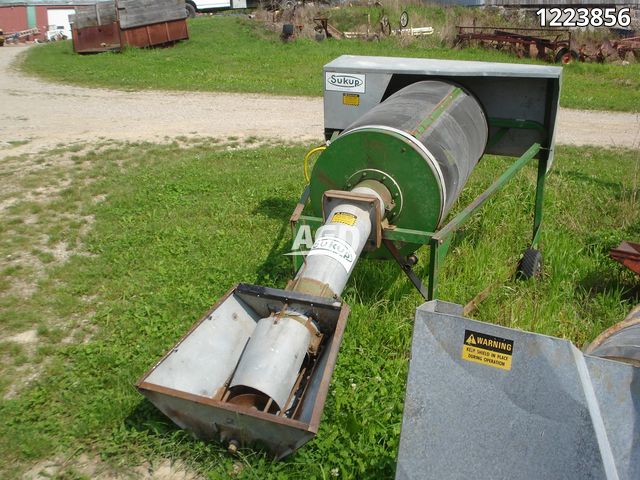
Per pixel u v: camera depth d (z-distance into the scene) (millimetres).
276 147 11469
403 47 24328
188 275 6082
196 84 17344
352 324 5133
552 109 6125
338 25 27016
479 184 8914
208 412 3498
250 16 28203
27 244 6836
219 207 8000
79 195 8375
